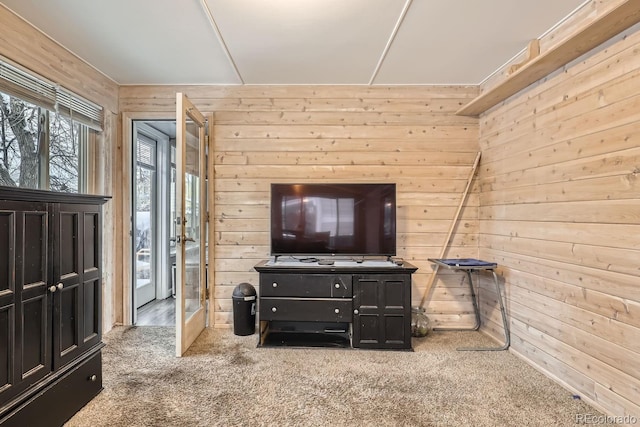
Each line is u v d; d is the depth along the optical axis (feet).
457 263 9.37
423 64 9.66
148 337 10.04
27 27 7.57
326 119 11.11
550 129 7.83
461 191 11.14
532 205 8.45
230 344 9.57
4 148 7.33
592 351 6.59
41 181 8.28
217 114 11.13
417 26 7.71
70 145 9.34
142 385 7.25
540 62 7.27
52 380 5.57
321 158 11.09
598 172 6.50
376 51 8.89
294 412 6.32
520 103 8.95
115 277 10.98
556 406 6.55
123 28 7.80
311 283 9.32
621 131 6.04
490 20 7.47
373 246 10.18
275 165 11.10
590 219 6.68
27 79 7.67
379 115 11.14
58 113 8.59
